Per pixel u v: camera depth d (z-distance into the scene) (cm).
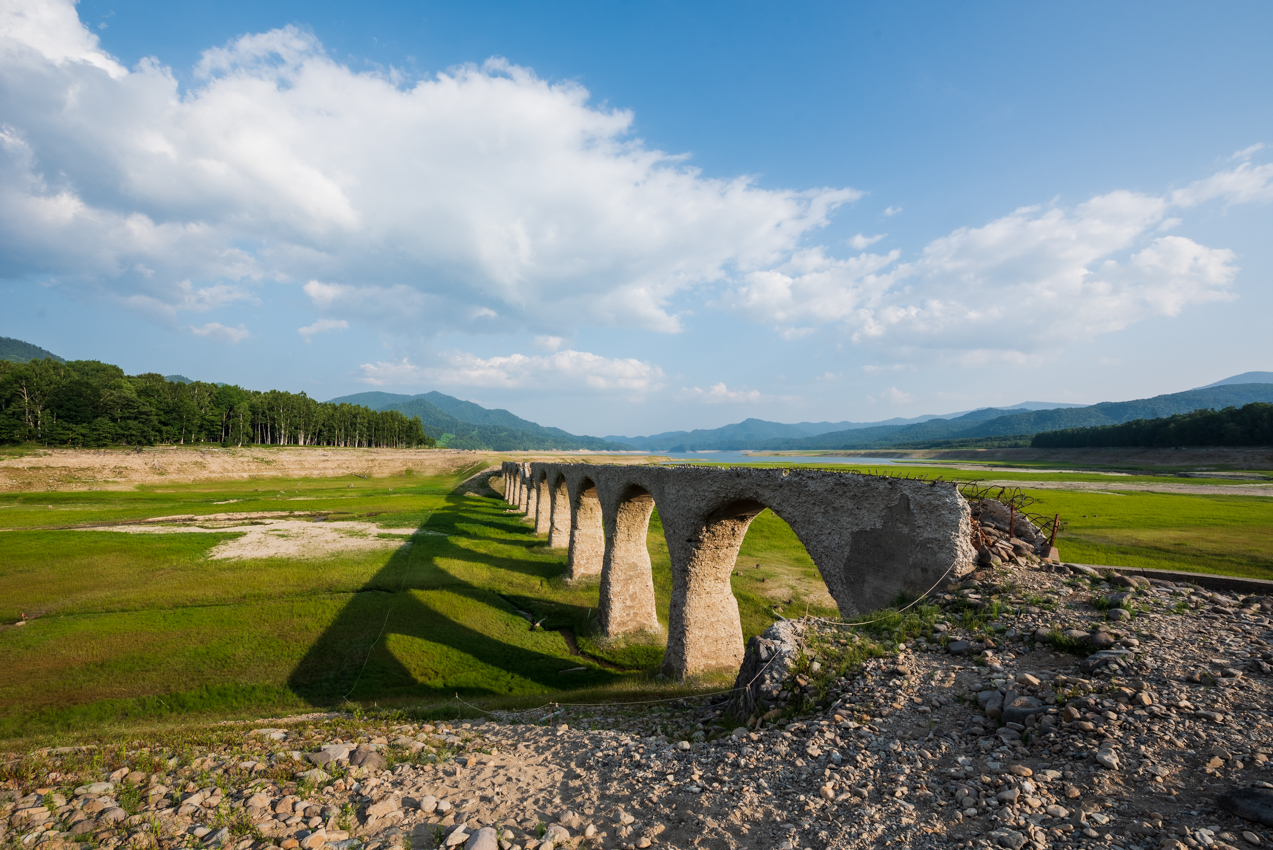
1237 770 543
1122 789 545
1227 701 666
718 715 1067
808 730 786
